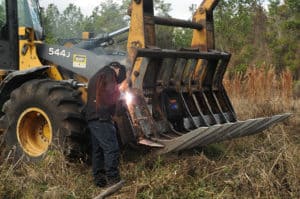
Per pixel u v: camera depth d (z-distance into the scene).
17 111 6.04
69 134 5.62
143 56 5.77
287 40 20.86
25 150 5.96
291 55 20.58
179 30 14.11
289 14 22.02
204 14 6.83
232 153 6.03
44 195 4.66
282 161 4.95
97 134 5.13
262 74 11.19
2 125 6.21
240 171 4.90
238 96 11.19
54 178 5.07
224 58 6.83
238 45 17.88
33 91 5.90
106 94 5.14
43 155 5.76
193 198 4.63
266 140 6.41
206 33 6.83
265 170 4.83
